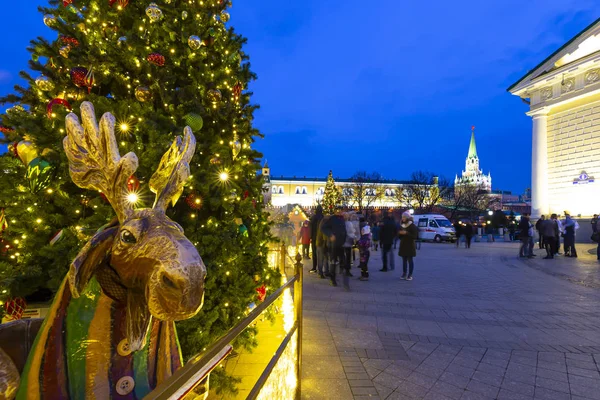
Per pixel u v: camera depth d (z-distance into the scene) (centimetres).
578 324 546
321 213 1005
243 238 370
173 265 95
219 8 416
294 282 263
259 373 363
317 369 367
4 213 305
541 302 689
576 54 2380
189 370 97
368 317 564
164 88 334
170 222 110
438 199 5416
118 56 326
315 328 502
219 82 376
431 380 352
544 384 347
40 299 351
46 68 351
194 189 326
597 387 342
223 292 341
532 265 1224
